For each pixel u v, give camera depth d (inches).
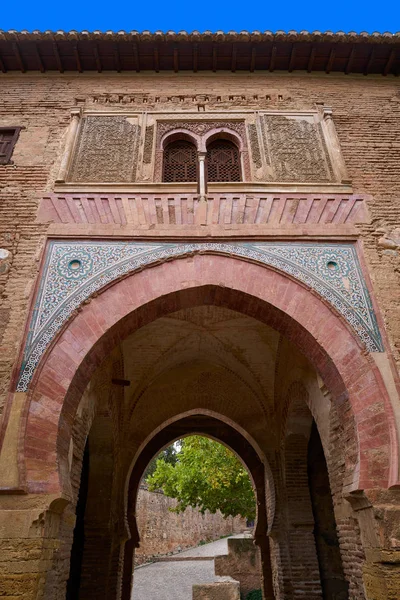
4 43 286.0
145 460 457.4
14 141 265.6
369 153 268.7
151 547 971.9
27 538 155.1
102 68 304.0
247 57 300.7
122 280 215.2
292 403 317.4
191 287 215.8
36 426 176.1
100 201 239.9
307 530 334.3
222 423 478.9
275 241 230.7
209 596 475.8
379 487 171.8
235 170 272.8
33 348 193.0
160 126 281.6
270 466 367.2
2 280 212.1
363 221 239.8
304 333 210.5
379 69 309.4
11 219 231.9
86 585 307.1
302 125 283.0
